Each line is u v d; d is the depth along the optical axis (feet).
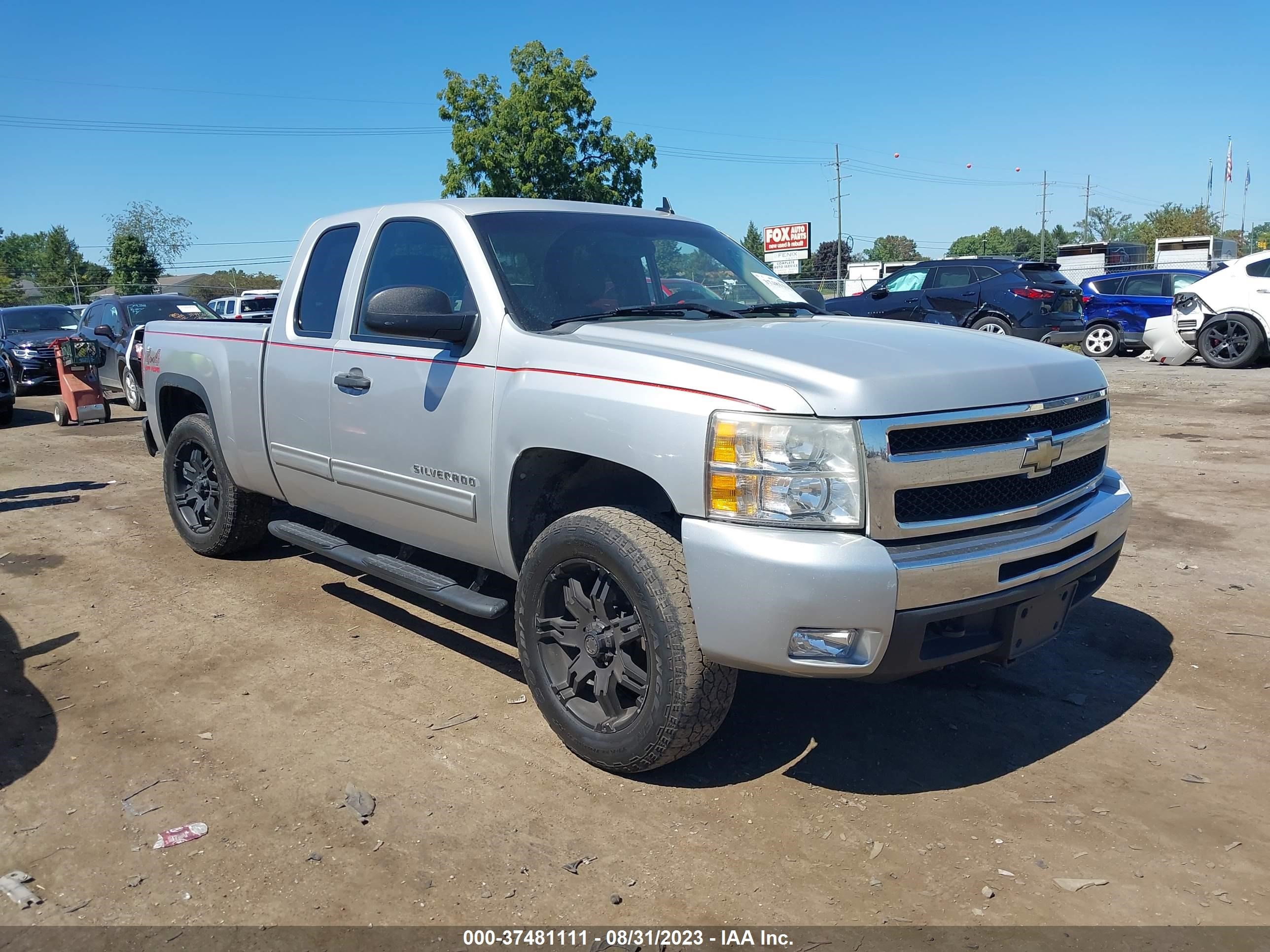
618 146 101.04
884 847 9.35
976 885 8.74
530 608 11.12
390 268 13.66
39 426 42.11
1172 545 19.08
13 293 237.86
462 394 11.91
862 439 8.91
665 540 10.00
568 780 10.64
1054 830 9.61
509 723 12.00
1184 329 49.96
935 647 9.56
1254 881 8.77
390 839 9.51
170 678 13.41
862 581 8.78
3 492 26.45
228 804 10.17
